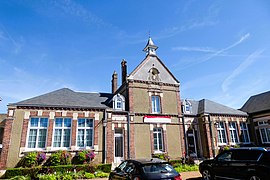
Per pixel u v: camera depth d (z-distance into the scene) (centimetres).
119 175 763
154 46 2238
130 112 1848
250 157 845
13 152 1398
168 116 2003
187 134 2086
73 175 1248
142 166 669
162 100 2042
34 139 1509
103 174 1307
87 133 1655
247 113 2428
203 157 2030
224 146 2059
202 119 2125
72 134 1588
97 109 1719
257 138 2302
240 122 2338
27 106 1523
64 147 1560
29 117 1521
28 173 1266
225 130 2192
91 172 1388
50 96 1719
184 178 1144
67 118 1638
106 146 1627
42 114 1555
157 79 2097
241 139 2245
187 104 2206
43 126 1559
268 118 2223
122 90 2144
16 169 1257
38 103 1566
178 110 2081
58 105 1600
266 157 794
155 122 1922
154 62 2175
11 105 1485
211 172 999
